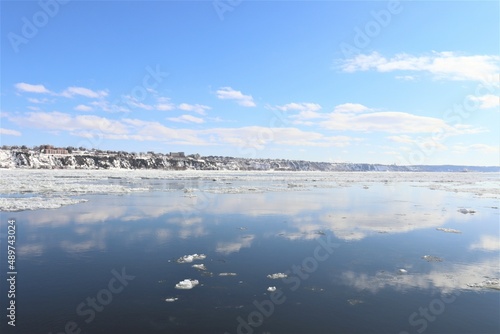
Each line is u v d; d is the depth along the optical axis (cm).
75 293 903
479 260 1246
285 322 761
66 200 2670
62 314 783
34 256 1225
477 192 4384
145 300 866
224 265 1155
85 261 1173
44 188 3531
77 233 1580
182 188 4259
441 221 2042
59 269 1088
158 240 1480
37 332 702
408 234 1659
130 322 751
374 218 2106
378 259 1245
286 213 2258
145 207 2431
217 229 1723
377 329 735
